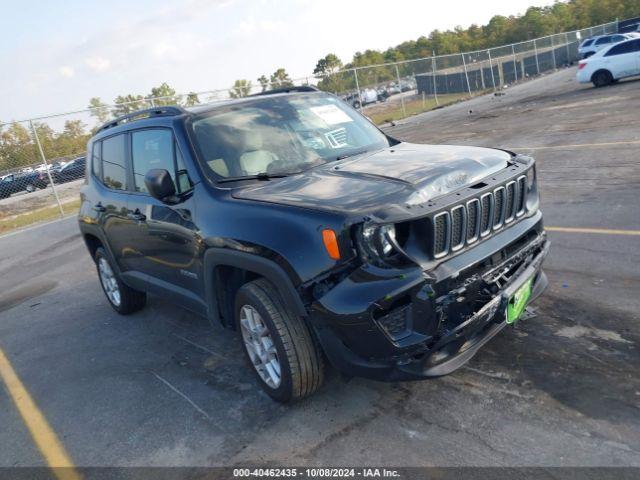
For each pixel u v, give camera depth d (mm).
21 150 16031
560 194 7238
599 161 8586
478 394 3236
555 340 3668
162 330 5176
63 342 5367
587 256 5031
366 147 4203
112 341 5137
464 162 3316
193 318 5332
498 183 3158
